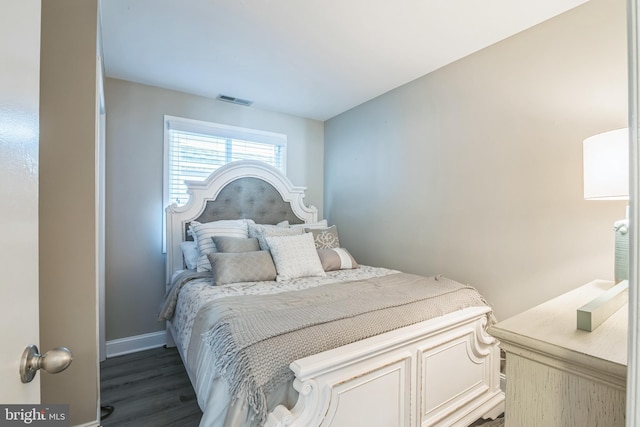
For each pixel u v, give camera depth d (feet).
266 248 8.39
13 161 1.65
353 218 11.09
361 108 10.77
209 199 9.73
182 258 9.21
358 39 6.89
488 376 6.02
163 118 9.42
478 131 7.31
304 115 11.99
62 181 4.71
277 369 3.60
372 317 4.68
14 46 1.66
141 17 6.11
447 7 5.80
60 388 4.72
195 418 5.79
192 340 5.31
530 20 6.15
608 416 1.95
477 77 7.33
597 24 5.48
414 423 4.67
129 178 8.89
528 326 2.57
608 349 2.09
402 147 9.27
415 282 6.79
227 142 10.68
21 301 1.74
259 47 7.22
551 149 6.08
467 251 7.51
